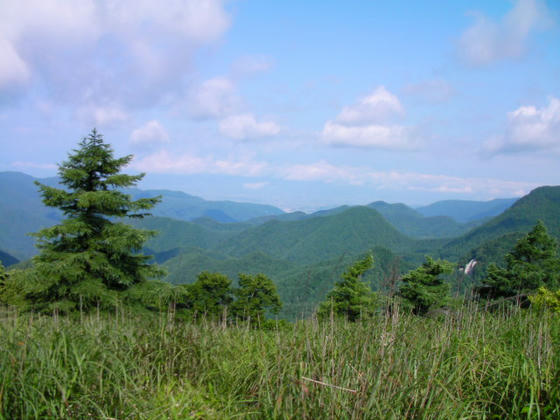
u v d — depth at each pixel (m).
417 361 2.55
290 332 3.40
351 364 2.52
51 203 14.10
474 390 2.63
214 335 3.94
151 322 4.00
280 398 2.24
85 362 2.62
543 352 2.80
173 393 2.79
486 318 4.05
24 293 12.70
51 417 2.05
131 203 14.79
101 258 13.61
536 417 2.23
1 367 2.34
